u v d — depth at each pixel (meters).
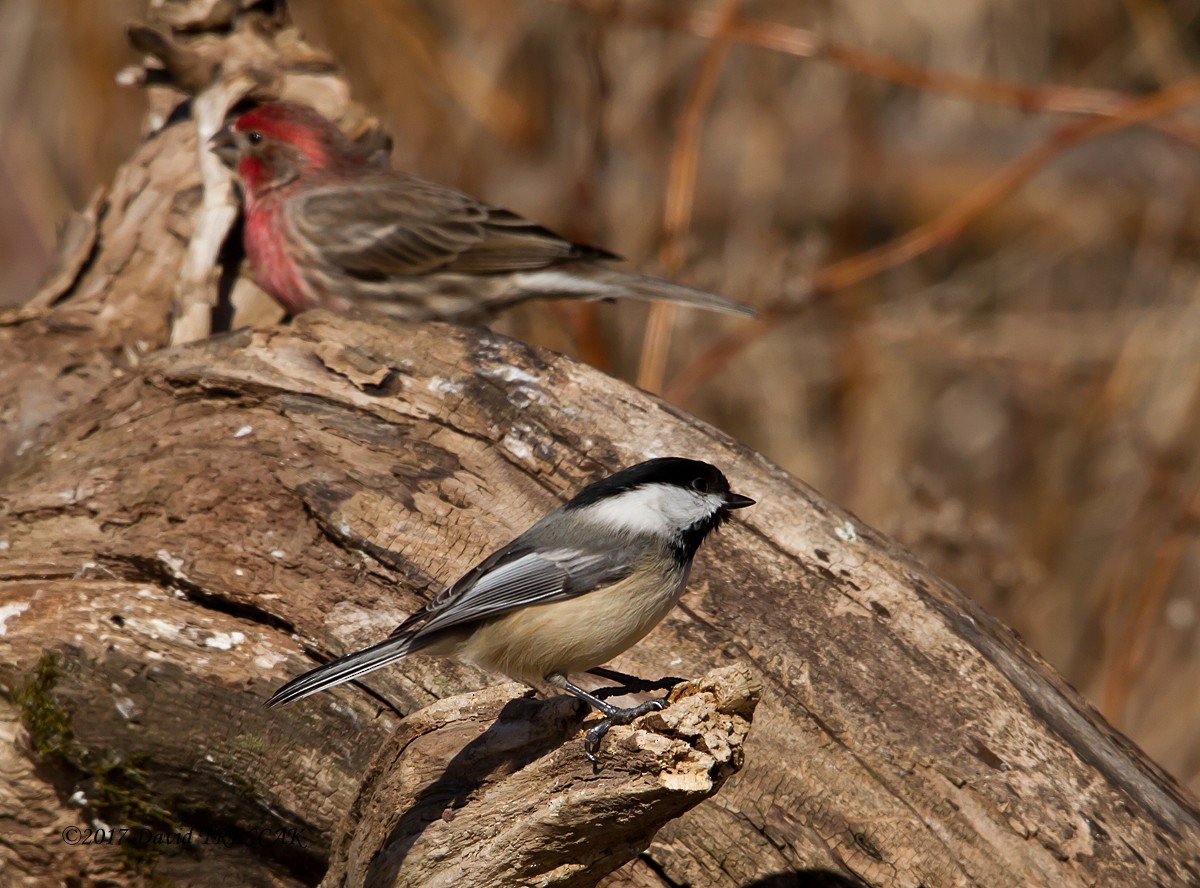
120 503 8.14
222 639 7.65
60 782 7.48
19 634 7.53
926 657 7.45
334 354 8.48
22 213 16.53
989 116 18.41
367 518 7.82
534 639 6.67
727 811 7.05
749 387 16.62
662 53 16.69
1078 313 17.92
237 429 8.30
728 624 7.53
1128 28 18.19
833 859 6.97
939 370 17.06
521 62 17.12
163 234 11.30
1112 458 15.95
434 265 10.95
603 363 14.42
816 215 17.80
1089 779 7.16
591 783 5.98
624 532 6.73
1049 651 14.85
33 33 17.30
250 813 7.57
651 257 16.20
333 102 12.22
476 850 6.26
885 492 15.45
